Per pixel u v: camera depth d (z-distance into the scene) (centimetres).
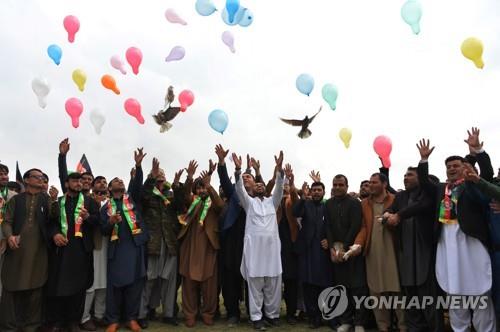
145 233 616
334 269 599
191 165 676
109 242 602
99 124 753
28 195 576
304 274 612
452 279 487
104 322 626
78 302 566
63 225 562
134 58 750
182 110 736
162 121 707
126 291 598
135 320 593
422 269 528
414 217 545
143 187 638
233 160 627
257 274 598
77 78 755
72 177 580
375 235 567
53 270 560
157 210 657
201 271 622
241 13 716
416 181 556
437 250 512
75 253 562
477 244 486
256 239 607
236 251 635
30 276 548
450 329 562
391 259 553
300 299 663
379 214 577
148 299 646
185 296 634
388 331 567
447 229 501
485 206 493
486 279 478
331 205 610
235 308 636
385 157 691
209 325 623
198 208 648
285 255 646
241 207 643
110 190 629
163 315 646
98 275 617
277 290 614
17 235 554
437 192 525
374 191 589
